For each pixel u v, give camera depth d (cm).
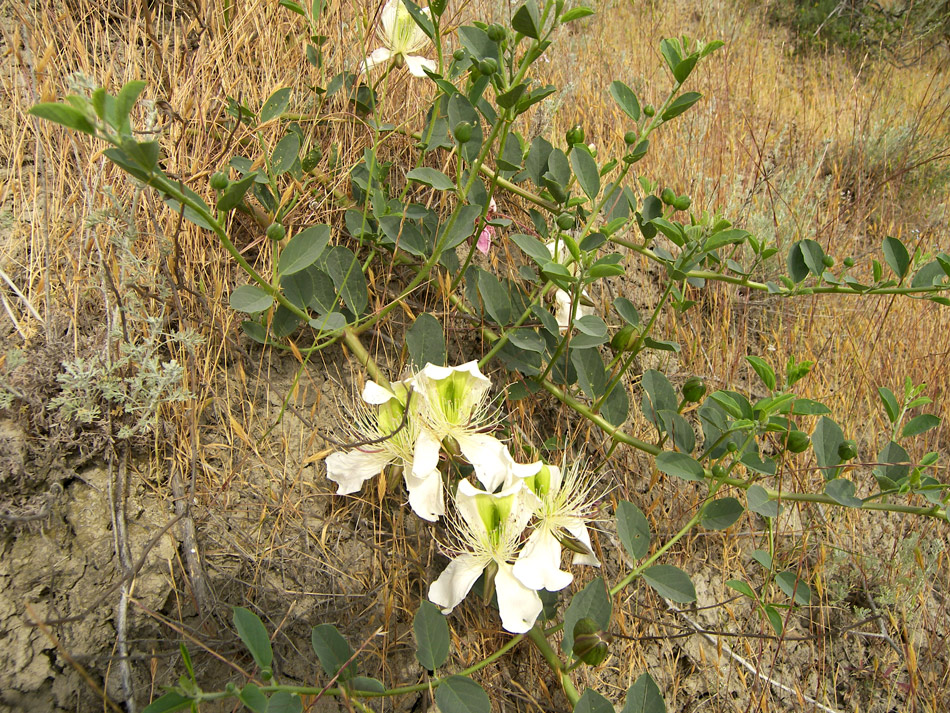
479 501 30
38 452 30
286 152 35
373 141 40
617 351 39
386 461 33
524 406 41
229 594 32
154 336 31
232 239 38
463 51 38
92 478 31
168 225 35
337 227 41
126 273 34
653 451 37
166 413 33
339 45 45
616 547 41
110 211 33
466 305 42
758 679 41
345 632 33
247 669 31
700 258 40
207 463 34
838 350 52
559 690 36
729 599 42
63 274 34
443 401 32
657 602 40
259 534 33
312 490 35
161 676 29
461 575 30
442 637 28
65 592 29
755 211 57
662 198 40
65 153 36
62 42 39
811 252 40
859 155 77
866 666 44
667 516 43
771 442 48
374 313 39
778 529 44
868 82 100
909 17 110
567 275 33
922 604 45
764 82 87
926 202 76
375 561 35
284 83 43
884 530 47
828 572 43
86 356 32
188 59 41
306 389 37
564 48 66
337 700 32
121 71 41
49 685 28
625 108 35
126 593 30
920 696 43
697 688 40
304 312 33
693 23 93
